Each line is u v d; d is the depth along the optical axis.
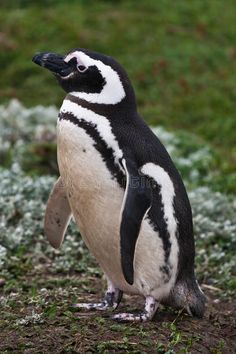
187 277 16.94
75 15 47.56
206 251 22.47
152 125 38.66
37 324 15.96
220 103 40.91
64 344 15.15
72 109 16.11
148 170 15.91
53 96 41.03
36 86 41.84
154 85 42.16
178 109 40.34
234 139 37.91
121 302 18.47
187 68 43.56
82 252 21.45
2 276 19.52
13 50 44.28
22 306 17.27
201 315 17.30
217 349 15.92
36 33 45.75
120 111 16.17
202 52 44.81
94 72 16.11
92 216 16.16
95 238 16.41
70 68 16.36
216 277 21.00
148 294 16.52
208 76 43.12
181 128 38.81
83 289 19.12
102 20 47.19
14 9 49.06
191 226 16.77
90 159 15.80
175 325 16.50
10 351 14.96
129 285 16.75
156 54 44.38
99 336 15.48
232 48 45.78
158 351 15.16
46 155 30.78
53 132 31.88
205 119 39.62
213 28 47.59
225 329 17.06
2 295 18.38
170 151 32.72
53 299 18.02
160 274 16.31
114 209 15.87
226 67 44.16
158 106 40.53
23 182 25.27
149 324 16.31
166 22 47.53
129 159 15.70
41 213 23.14
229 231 23.28
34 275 20.12
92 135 15.83
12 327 15.83
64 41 45.09
